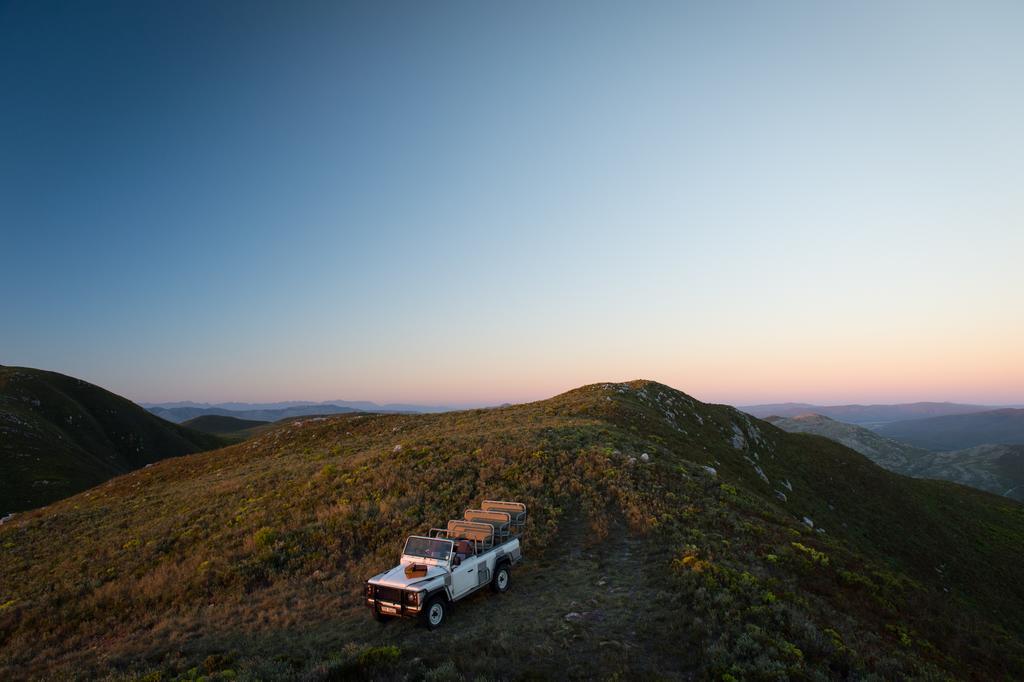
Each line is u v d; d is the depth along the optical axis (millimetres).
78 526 31094
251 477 35906
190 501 31625
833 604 14289
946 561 41062
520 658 10422
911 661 11664
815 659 10766
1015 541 51375
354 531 20031
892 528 45281
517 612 12945
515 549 15359
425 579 12273
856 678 10336
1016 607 36594
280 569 18109
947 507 57375
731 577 14219
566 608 13055
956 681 11359
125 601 17656
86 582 19938
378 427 56500
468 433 37656
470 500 21844
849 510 47594
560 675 9766
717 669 9891
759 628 11500
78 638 15328
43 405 121125
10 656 14555
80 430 121688
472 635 11625
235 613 14938
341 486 26141
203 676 10750
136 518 30141
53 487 83938
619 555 16750
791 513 35750
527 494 21906
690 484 23859
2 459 87312
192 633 13758
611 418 41906
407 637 11836
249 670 10312
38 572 22781
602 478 23812
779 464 55312
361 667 10016
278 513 23906
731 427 58656
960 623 15680
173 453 141125
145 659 12500
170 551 22281
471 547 13969
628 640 11344
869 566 17859
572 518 20250
